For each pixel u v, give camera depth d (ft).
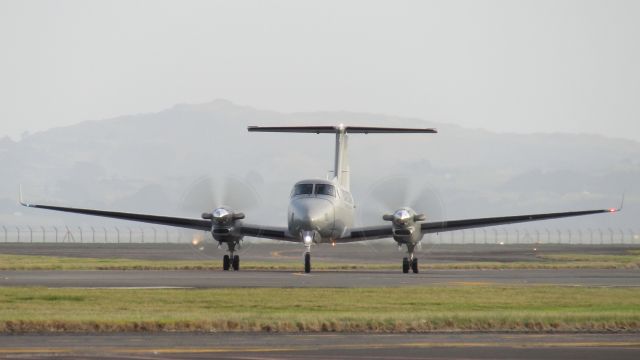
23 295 437.17
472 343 308.81
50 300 418.31
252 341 309.83
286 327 339.98
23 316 352.69
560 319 356.59
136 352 285.02
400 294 456.04
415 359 277.85
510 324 350.84
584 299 440.45
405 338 320.09
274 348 294.66
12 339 310.86
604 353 289.53
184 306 400.47
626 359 279.90
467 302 424.46
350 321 346.13
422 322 347.15
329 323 343.05
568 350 294.66
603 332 340.59
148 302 413.18
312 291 465.88
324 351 289.94
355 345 302.25
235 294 447.83
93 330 333.01
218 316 355.36
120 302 411.95
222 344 302.45
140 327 336.49
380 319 350.43
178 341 308.60
